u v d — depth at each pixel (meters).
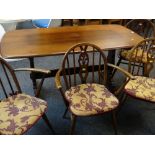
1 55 1.76
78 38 2.14
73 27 2.48
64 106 2.25
